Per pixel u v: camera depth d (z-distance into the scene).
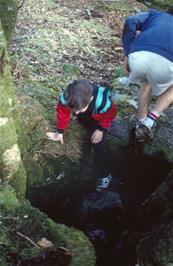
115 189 2.35
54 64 3.11
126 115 2.79
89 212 2.21
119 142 2.60
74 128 2.55
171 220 1.81
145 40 2.33
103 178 2.40
